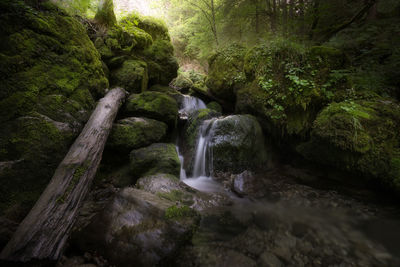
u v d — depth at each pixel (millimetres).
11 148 2285
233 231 2701
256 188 3926
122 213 2555
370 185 3180
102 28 5539
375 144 2980
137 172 3988
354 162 3141
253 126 4848
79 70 3756
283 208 3275
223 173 4652
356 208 3082
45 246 1592
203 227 2750
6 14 2676
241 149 4590
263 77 4691
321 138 3418
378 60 4125
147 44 7441
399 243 2383
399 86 3848
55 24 3457
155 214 2502
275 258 2191
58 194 2029
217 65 7199
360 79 3771
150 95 5227
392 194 2879
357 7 5551
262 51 5027
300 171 4340
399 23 3926
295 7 5973
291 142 4539
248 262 2127
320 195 3553
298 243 2439
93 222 2463
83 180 2361
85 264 1952
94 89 4211
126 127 4242
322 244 2414
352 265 2072
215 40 8625
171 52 8414
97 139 3148
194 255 2203
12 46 2635
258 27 7332
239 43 7176
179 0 10117
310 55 4262
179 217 2500
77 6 5180
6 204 2070
